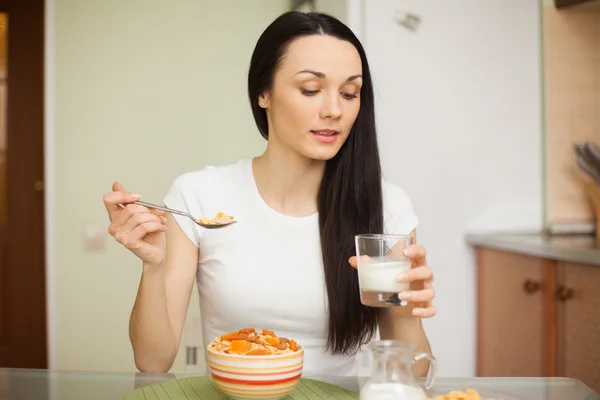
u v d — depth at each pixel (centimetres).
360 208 152
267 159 156
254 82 150
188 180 162
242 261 154
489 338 301
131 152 377
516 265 282
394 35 297
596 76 311
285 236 154
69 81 374
